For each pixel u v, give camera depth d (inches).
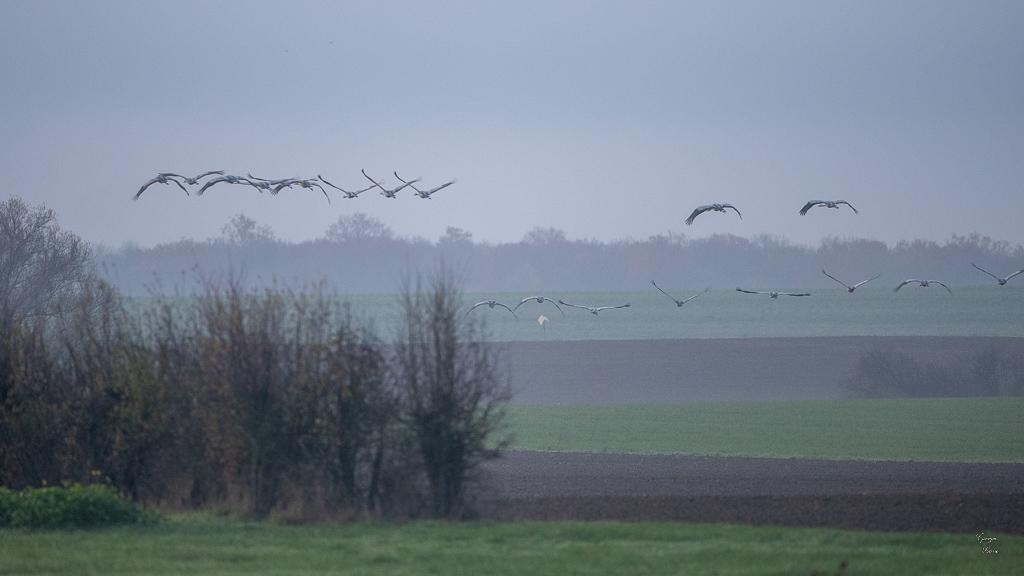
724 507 784.3
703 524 668.1
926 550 566.6
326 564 525.3
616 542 590.9
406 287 716.7
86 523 642.2
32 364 776.3
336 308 738.2
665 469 1104.8
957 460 1213.1
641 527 646.5
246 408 695.7
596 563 522.9
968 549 572.7
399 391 711.7
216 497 744.3
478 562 527.5
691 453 1290.6
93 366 775.7
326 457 711.7
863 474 1061.8
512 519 707.4
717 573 496.4
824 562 523.5
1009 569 514.0
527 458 1222.9
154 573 503.2
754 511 761.6
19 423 759.7
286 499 705.0
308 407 703.1
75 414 761.6
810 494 880.9
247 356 703.1
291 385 705.6
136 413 738.2
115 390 756.0
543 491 916.0
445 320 704.4
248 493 717.3
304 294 730.8
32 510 636.7
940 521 714.8
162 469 757.3
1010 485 971.3
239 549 564.4
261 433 693.3
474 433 706.2
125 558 537.3
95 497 653.9
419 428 698.8
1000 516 736.3
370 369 709.3
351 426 705.6
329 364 700.0
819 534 621.0
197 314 757.9
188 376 748.0
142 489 757.3
